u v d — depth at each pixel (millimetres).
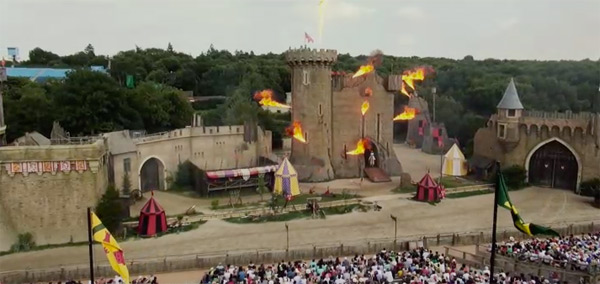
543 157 77875
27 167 50500
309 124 79875
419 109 116688
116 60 153250
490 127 82562
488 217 60750
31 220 50938
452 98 128500
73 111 76562
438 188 68688
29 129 75438
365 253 48281
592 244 46250
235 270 40000
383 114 84062
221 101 141750
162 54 189250
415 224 58062
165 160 73188
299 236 53656
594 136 71312
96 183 52875
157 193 71312
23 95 81750
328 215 61688
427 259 41469
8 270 43812
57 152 51312
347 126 82812
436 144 108562
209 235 53969
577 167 74000
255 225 57719
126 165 65500
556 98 126125
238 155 81000
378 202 67750
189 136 76312
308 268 39500
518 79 137375
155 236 53469
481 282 35250
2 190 49844
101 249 50219
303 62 78750
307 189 74688
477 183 78375
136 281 37750
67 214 52062
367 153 85312
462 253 47500
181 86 155750
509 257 43750
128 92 85250
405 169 90750
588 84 134875
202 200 68688
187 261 44031
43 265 45344
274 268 40844
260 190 69938
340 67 179375
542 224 56312
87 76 78812
